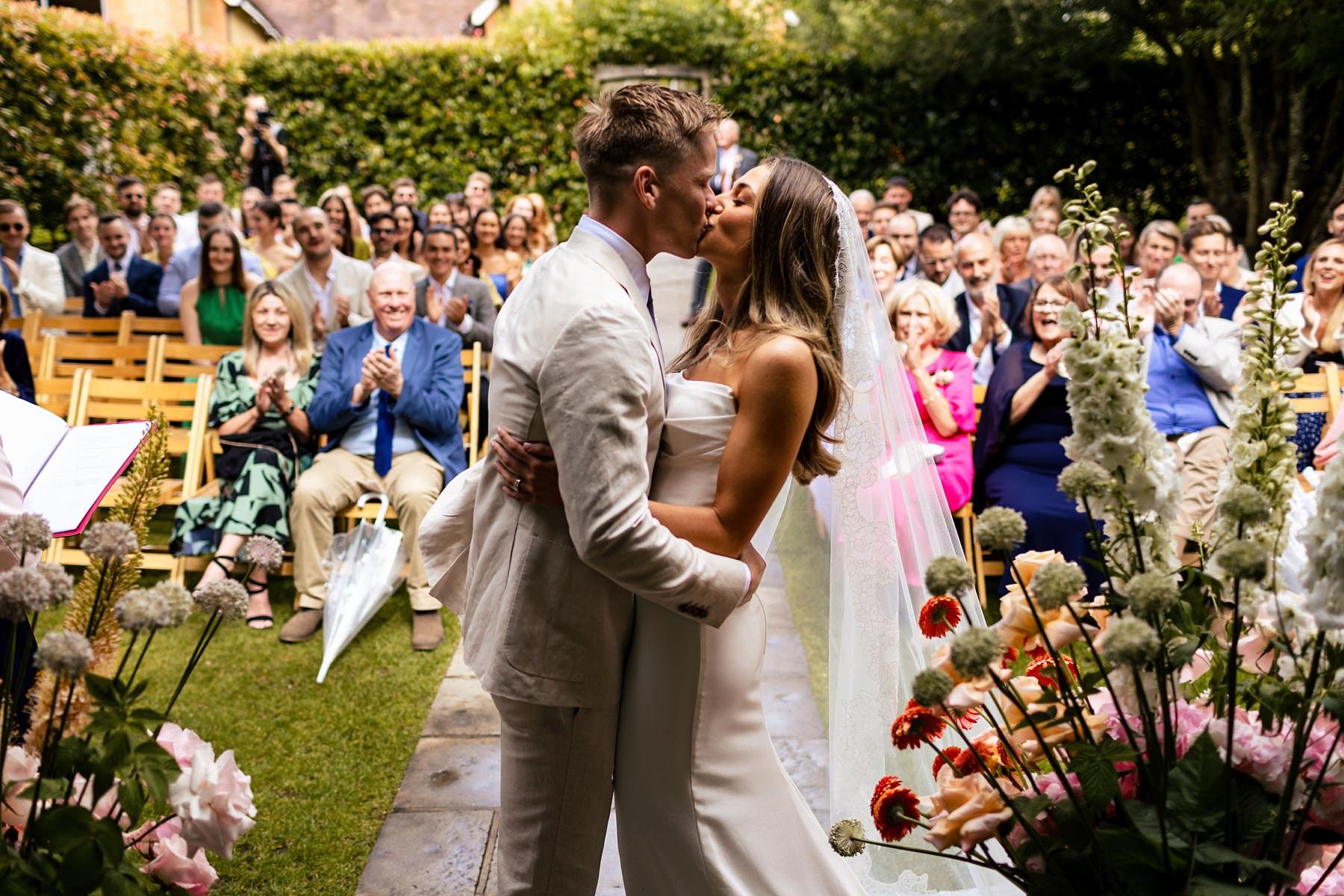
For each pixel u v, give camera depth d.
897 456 2.28
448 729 3.43
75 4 14.19
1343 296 4.72
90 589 1.65
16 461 1.81
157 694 3.67
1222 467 4.11
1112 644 1.18
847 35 10.48
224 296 5.97
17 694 1.58
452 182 11.54
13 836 1.38
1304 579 1.22
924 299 4.30
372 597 4.03
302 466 4.56
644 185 1.73
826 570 2.76
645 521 1.63
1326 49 7.37
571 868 1.86
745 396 1.80
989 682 1.37
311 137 11.50
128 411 4.87
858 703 2.24
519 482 1.73
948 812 1.38
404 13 20.20
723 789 1.83
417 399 4.35
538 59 11.22
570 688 1.77
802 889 1.86
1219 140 9.44
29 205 10.19
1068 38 9.52
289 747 3.32
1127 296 1.38
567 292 1.69
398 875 2.64
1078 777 1.30
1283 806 1.24
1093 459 1.37
